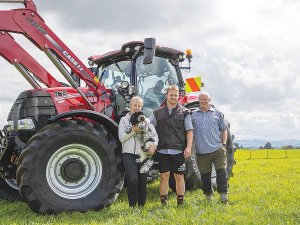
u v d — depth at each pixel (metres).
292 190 4.88
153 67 5.12
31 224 3.19
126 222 3.09
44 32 4.34
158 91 5.10
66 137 3.70
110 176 3.88
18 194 4.73
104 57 5.06
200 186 4.93
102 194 3.79
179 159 3.81
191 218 3.11
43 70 4.85
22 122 4.12
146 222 3.03
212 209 3.54
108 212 3.60
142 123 3.59
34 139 3.63
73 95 4.43
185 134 3.92
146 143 3.64
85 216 3.47
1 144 4.12
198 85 5.21
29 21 4.27
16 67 4.70
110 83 5.04
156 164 4.34
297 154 34.34
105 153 3.90
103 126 4.20
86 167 3.89
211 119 4.08
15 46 4.64
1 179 4.69
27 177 3.46
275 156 30.44
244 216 3.19
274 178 6.94
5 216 3.60
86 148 3.84
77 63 4.43
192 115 4.21
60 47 4.38
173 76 5.39
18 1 4.27
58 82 4.98
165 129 3.82
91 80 4.50
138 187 3.81
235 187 5.50
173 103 3.88
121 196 4.74
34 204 3.50
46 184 3.57
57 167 3.73
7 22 4.17
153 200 4.37
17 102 4.31
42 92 4.28
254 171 9.11
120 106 4.57
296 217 3.19
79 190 3.79
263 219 3.07
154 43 3.97
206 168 4.12
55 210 3.54
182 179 3.87
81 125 3.84
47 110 4.19
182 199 3.82
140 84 4.89
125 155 3.76
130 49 4.70
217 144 4.05
